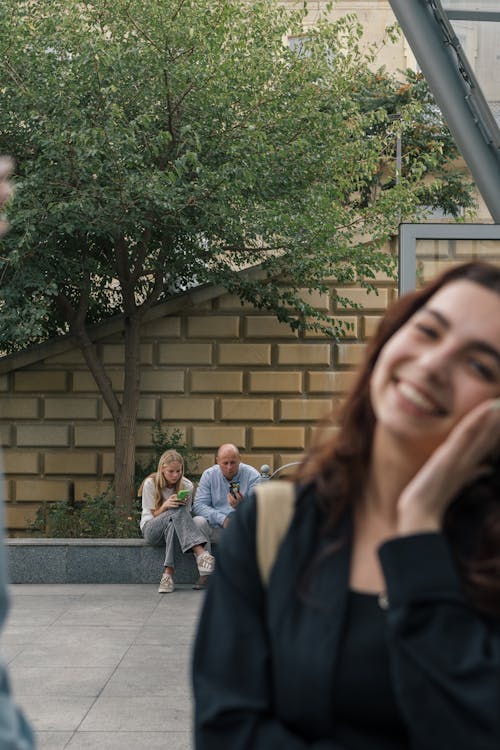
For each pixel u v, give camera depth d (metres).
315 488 1.72
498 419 1.54
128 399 15.70
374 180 20.80
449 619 1.48
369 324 16.53
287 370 16.53
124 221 13.85
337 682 1.56
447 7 7.87
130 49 14.02
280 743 1.55
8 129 14.75
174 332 16.47
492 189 8.26
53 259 14.84
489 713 1.41
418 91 22.11
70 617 9.61
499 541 1.59
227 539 1.72
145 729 5.95
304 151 15.06
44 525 15.67
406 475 1.64
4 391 16.41
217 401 16.47
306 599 1.61
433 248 7.68
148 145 14.02
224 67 14.09
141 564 11.71
